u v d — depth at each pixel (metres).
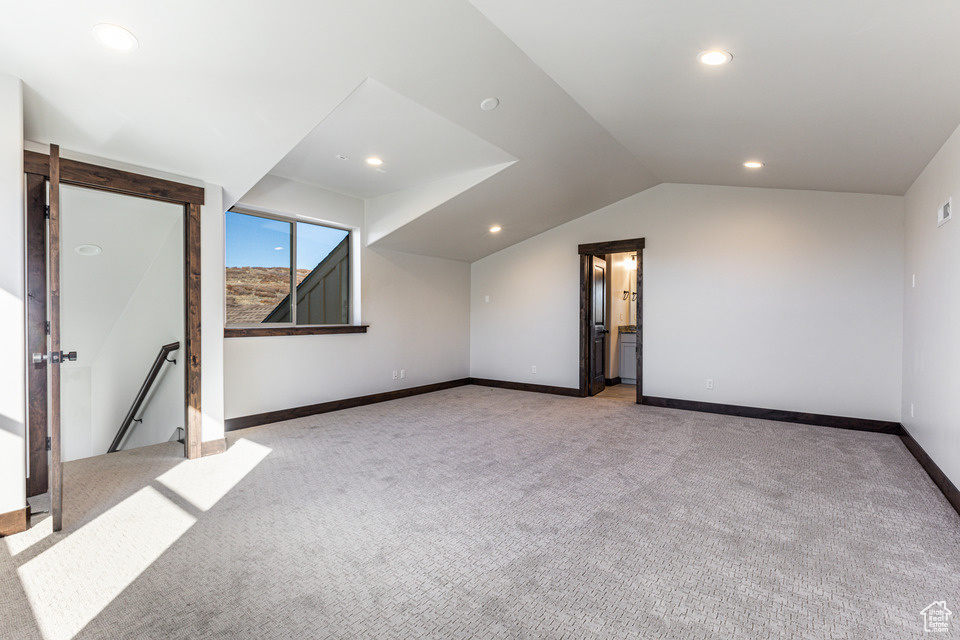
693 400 5.38
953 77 2.09
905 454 3.73
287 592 1.88
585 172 4.74
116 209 3.61
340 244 5.56
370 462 3.51
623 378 7.64
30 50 2.15
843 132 2.95
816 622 1.70
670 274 5.51
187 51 2.25
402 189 5.22
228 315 4.51
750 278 5.04
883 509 2.69
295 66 2.47
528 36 2.42
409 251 6.21
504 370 7.02
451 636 1.62
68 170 2.96
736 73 2.43
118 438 4.47
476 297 7.33
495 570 2.05
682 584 1.95
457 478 3.18
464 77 2.87
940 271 3.10
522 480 3.15
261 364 4.63
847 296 4.58
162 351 4.00
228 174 3.52
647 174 5.07
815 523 2.51
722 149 3.75
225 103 2.69
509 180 4.64
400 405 5.66
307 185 4.99
